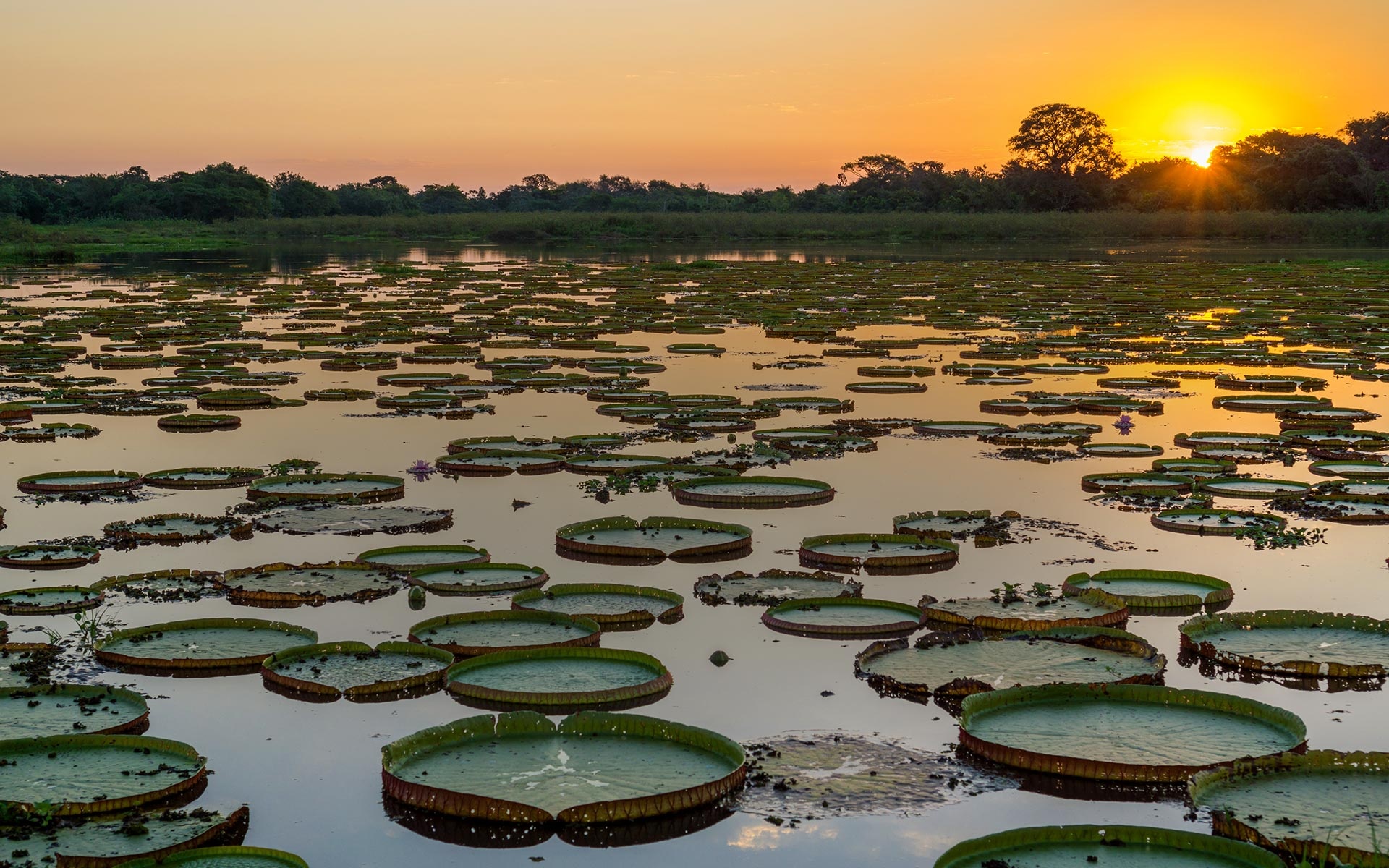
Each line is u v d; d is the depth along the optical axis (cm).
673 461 1806
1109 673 1027
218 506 1578
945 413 2300
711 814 823
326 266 6944
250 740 934
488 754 880
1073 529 1484
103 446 1970
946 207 12050
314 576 1274
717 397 2391
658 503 1606
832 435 2012
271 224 11231
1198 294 4778
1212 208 10950
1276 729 911
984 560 1359
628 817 802
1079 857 740
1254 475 1759
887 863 765
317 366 2925
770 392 2531
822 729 947
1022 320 3850
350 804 844
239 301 4597
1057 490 1680
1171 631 1158
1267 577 1302
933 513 1516
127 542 1416
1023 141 12012
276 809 838
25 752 882
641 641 1120
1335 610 1203
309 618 1167
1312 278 5534
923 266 6669
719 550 1373
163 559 1354
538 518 1527
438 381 2611
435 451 1920
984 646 1090
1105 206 11600
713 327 3725
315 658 1061
